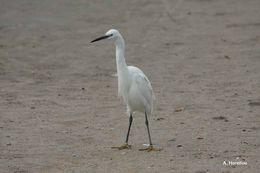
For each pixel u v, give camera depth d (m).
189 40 24.31
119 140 12.70
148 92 12.21
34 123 14.12
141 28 26.95
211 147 11.93
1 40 24.88
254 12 29.36
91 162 11.09
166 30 26.36
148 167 10.66
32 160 11.29
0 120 14.36
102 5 33.09
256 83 17.78
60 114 14.95
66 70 20.30
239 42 23.56
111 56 22.30
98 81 18.78
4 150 11.97
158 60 21.36
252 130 13.16
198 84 17.97
